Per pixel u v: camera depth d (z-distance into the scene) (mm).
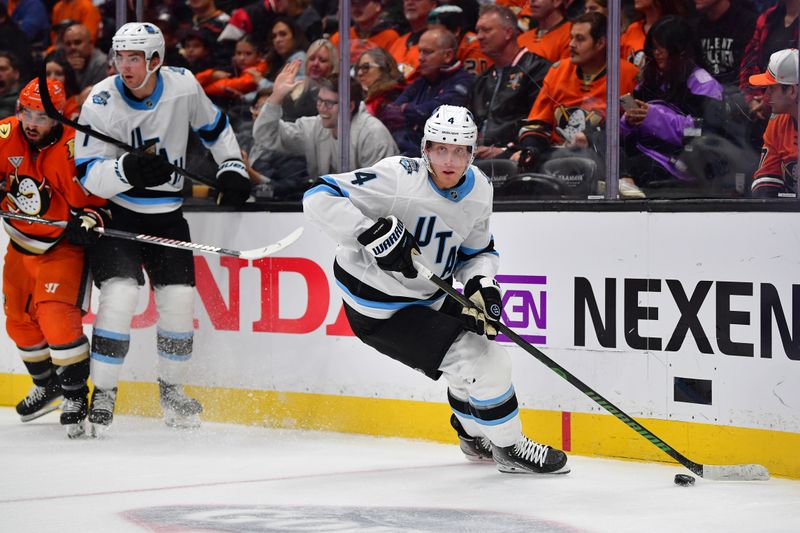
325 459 5789
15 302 6945
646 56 5926
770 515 4430
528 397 6082
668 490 4945
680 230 5578
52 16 7723
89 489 4980
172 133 6742
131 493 4887
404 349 5211
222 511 4496
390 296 5176
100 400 6480
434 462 5703
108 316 6484
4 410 7746
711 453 5500
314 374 6758
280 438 6469
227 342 7066
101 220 6445
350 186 4973
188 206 7199
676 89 5863
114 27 7555
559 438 5984
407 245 4770
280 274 6848
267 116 7156
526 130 6359
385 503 4672
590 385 5867
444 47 6570
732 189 5754
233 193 6910
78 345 6555
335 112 6922
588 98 6141
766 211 5320
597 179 6141
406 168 5020
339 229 4902
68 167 6652
